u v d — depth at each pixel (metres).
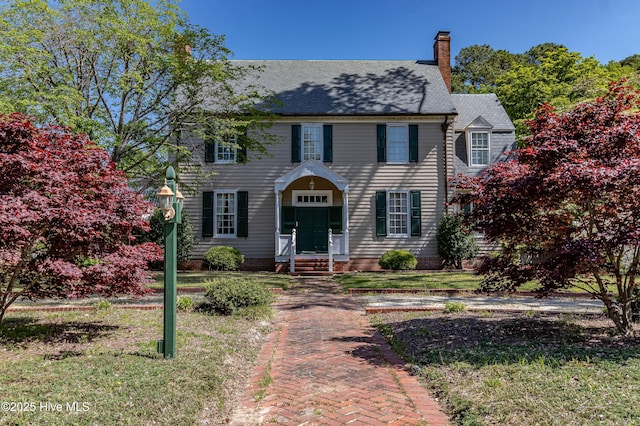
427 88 19.91
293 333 7.58
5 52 11.94
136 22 13.57
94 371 4.72
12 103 11.96
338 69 21.20
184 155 15.55
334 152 18.78
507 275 6.83
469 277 14.61
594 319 7.63
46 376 4.55
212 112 16.08
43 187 5.91
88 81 14.17
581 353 5.21
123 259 6.40
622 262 7.71
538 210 6.38
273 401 4.43
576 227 6.23
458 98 22.55
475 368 4.92
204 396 4.31
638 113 6.20
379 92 19.70
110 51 13.64
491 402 3.94
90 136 13.34
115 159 14.65
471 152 19.98
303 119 18.70
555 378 4.36
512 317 7.96
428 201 18.78
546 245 6.44
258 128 18.19
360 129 18.84
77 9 13.15
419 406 4.21
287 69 21.11
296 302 11.02
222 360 5.46
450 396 4.28
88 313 8.60
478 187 6.80
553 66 30.42
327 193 19.30
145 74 14.86
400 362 5.71
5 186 5.87
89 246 6.35
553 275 5.77
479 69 50.16
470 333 6.68
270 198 18.62
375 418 3.93
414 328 7.33
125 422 3.55
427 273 16.38
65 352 5.58
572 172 5.19
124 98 14.69
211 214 18.47
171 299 5.41
